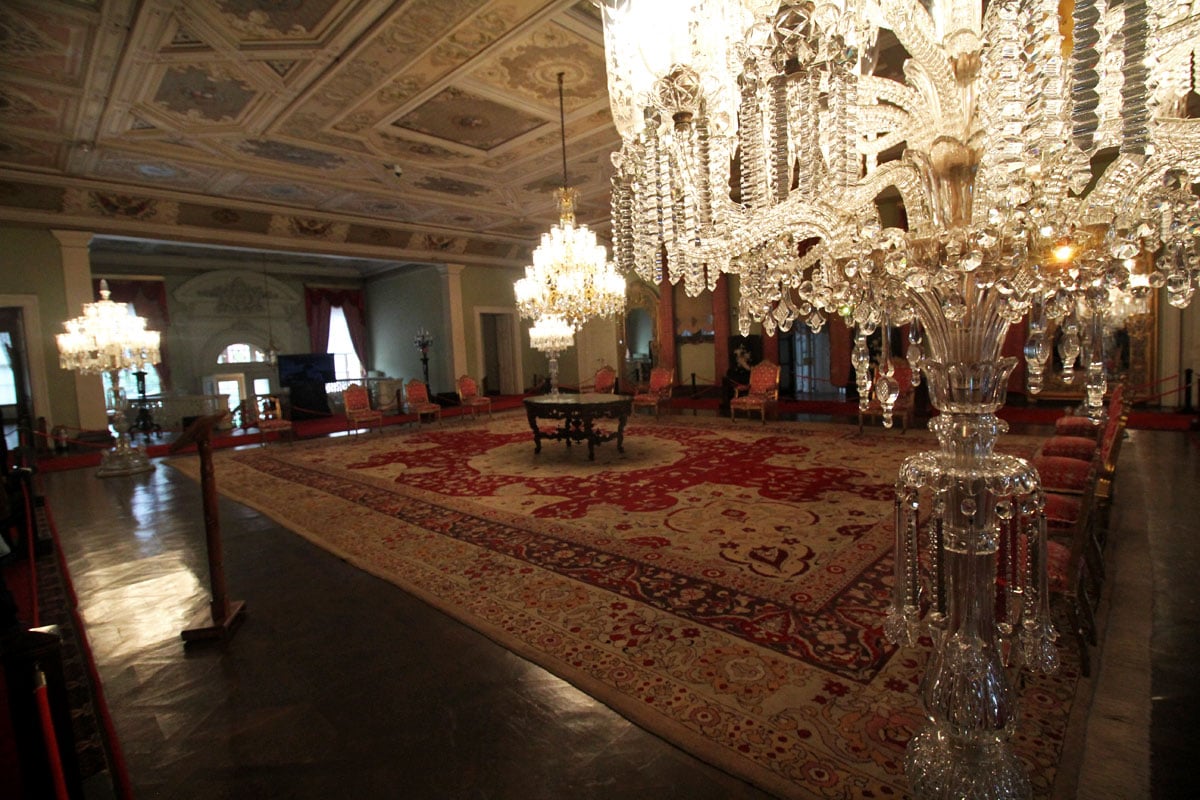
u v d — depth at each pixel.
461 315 14.91
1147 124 0.90
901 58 5.46
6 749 1.95
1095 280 1.09
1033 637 1.48
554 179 9.76
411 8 4.79
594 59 5.77
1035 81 0.94
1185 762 1.98
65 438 9.12
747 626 3.09
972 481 1.45
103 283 8.41
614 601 3.47
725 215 1.47
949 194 1.27
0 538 3.98
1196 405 8.52
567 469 7.25
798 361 13.70
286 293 17.50
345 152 7.96
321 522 5.44
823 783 1.97
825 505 5.16
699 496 5.67
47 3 4.54
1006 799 1.53
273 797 2.07
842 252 1.36
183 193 9.38
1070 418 5.23
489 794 2.04
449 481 6.87
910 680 2.55
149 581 4.15
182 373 15.77
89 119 6.61
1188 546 3.89
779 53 1.19
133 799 2.05
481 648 3.03
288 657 3.04
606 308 7.71
